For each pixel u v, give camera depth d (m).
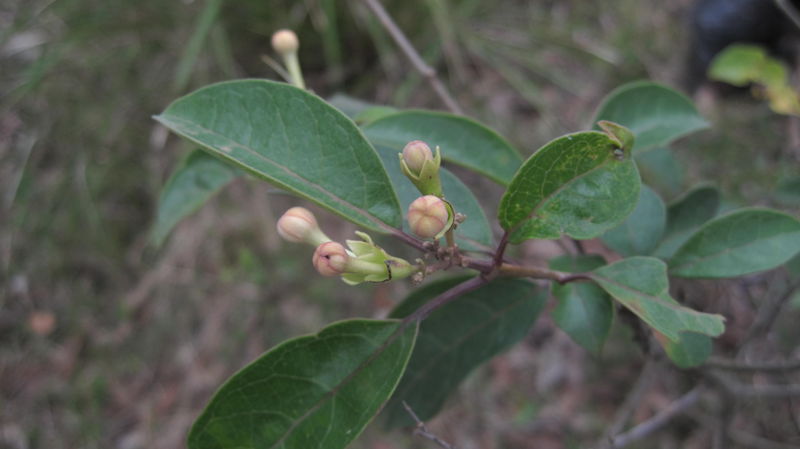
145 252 0.57
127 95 0.61
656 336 0.22
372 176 0.19
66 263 0.56
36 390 0.51
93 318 0.54
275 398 0.19
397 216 0.19
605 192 0.18
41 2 0.61
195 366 0.52
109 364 0.53
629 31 0.64
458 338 0.23
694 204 0.25
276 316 0.53
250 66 0.63
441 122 0.23
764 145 0.51
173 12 0.62
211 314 0.54
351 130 0.19
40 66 0.58
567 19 0.67
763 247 0.20
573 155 0.18
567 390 0.48
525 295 0.23
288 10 0.60
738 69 0.34
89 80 0.62
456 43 0.63
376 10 0.30
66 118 0.60
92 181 0.58
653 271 0.18
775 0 0.31
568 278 0.19
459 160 0.23
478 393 0.48
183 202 0.24
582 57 0.64
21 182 0.57
